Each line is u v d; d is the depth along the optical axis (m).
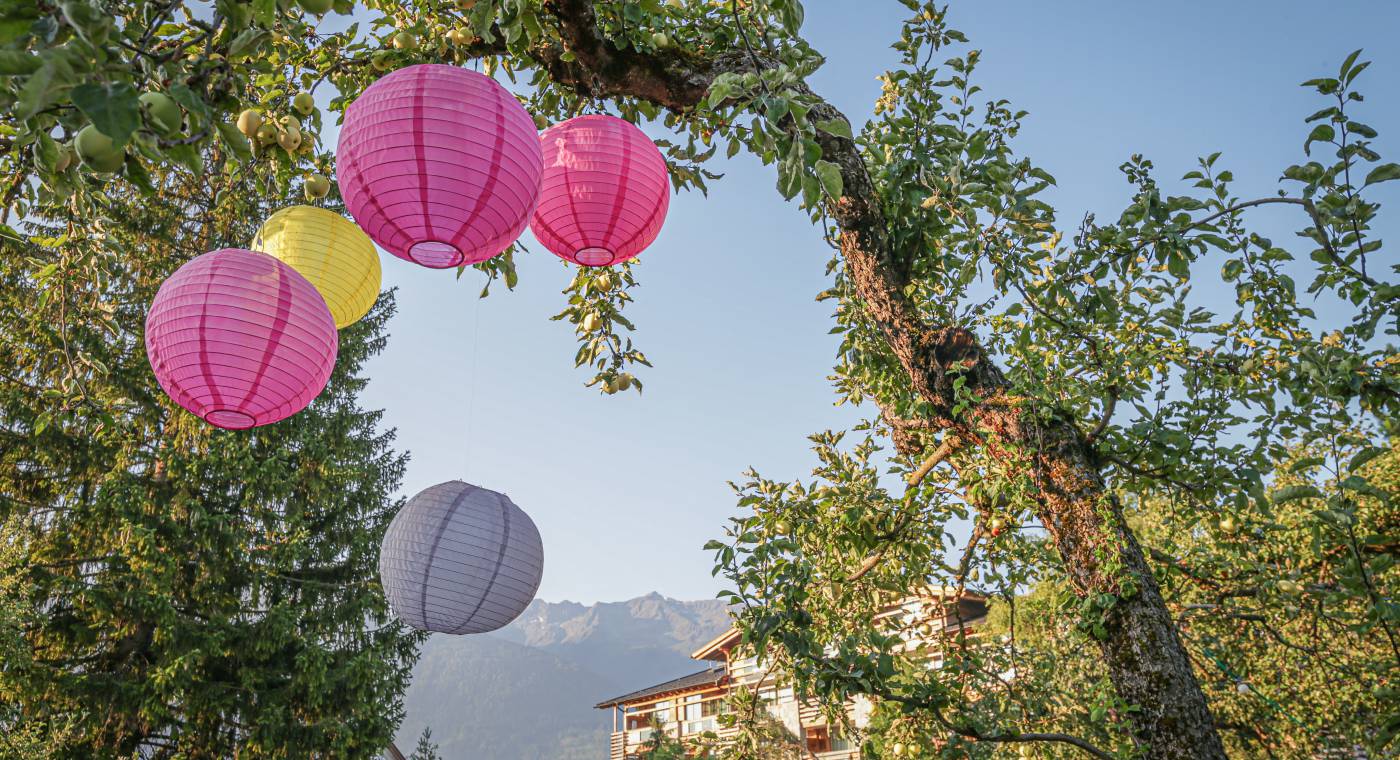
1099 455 3.88
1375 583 3.26
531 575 3.73
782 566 3.58
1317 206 2.66
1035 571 5.47
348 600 13.77
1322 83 2.49
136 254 12.00
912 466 5.48
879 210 3.86
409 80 2.04
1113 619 3.32
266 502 13.25
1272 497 3.13
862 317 5.20
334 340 2.42
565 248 2.61
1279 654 6.05
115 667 11.80
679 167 3.94
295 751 11.48
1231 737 6.36
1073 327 3.96
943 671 4.46
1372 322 2.69
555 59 3.53
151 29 1.29
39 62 0.98
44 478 12.20
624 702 25.41
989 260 3.56
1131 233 3.36
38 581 11.14
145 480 12.44
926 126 3.88
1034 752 4.65
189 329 2.11
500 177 2.04
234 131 1.38
